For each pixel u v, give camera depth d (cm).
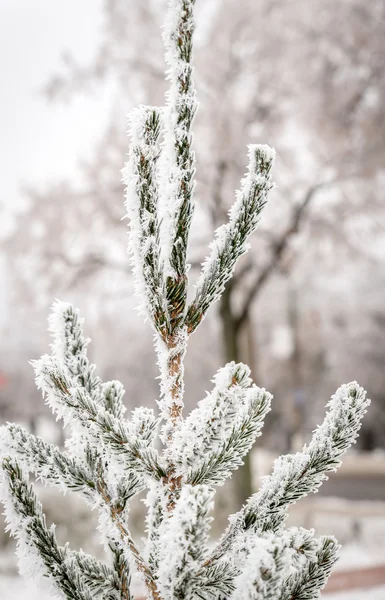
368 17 1106
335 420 160
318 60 1152
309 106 1159
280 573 126
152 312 165
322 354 2734
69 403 154
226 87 1202
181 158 161
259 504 159
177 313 167
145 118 157
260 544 129
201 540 128
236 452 160
